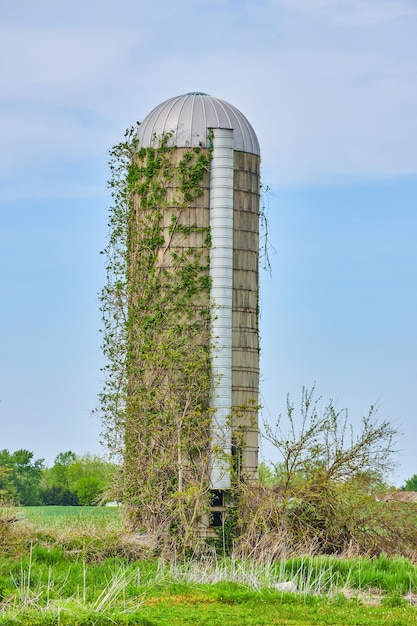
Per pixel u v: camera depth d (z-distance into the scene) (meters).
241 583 31.92
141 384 47.94
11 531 37.75
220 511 46.56
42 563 35.66
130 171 50.72
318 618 27.44
